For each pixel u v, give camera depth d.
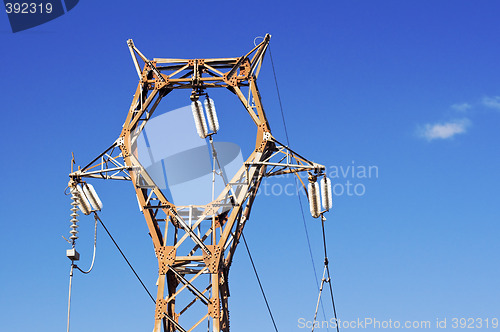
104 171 38.97
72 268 37.94
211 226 40.16
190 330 38.16
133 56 40.81
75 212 38.56
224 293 40.59
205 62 41.00
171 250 39.06
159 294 38.69
